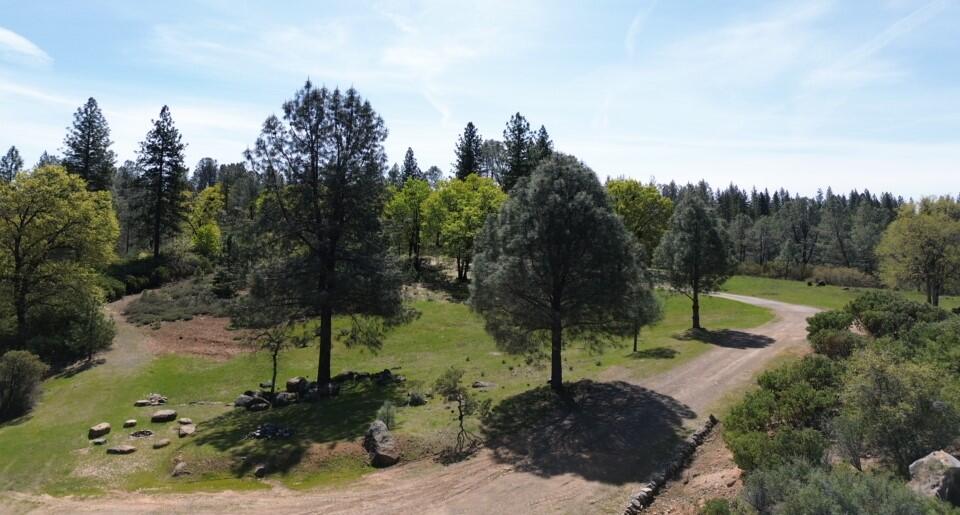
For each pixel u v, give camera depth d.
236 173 122.75
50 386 29.05
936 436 12.23
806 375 18.17
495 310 23.52
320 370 27.75
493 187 60.00
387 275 27.38
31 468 18.53
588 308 22.33
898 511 8.90
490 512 13.99
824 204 122.25
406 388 26.73
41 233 37.66
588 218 21.59
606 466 16.30
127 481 17.45
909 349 20.33
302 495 15.77
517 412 21.27
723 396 21.98
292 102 26.91
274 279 26.08
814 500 9.47
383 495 15.43
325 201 27.61
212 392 29.45
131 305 47.12
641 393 22.80
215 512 14.77
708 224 37.75
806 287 67.81
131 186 61.66
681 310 50.72
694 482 15.17
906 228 48.75
